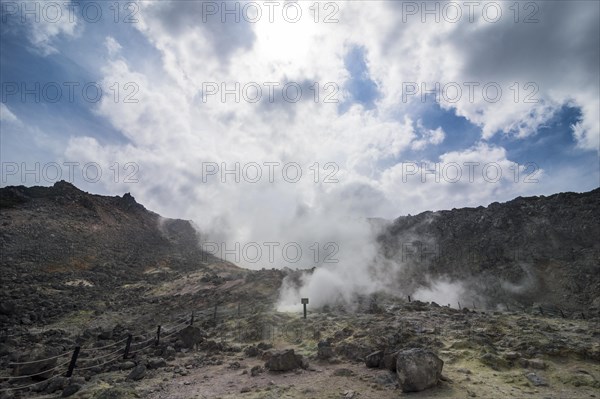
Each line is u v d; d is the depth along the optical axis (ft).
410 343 47.67
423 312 73.82
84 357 55.21
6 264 157.28
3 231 189.98
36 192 266.77
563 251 156.56
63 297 125.29
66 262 181.88
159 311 107.45
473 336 48.44
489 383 33.58
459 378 35.12
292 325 69.36
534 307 113.09
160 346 57.72
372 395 31.89
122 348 58.23
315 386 35.40
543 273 146.20
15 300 113.09
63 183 292.20
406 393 31.76
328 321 68.59
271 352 49.11
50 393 38.04
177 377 42.06
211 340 62.54
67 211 251.80
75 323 91.91
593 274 131.85
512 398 29.68
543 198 206.39
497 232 191.21
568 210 179.93
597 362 37.93
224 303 110.52
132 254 230.89
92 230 241.14
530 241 171.83
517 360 39.55
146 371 44.24
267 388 35.37
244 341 63.62
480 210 226.58
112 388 35.14
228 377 41.45
